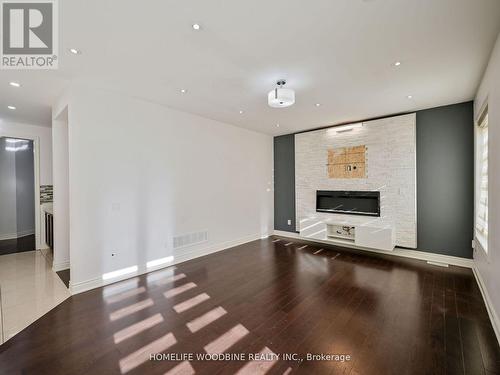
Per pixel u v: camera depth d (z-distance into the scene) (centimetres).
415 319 231
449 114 377
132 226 343
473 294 279
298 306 258
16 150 580
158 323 228
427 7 166
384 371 168
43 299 275
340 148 491
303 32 195
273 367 173
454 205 376
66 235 373
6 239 559
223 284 316
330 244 515
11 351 191
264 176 587
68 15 173
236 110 400
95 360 181
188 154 417
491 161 237
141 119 352
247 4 163
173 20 179
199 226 435
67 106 297
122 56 230
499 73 201
